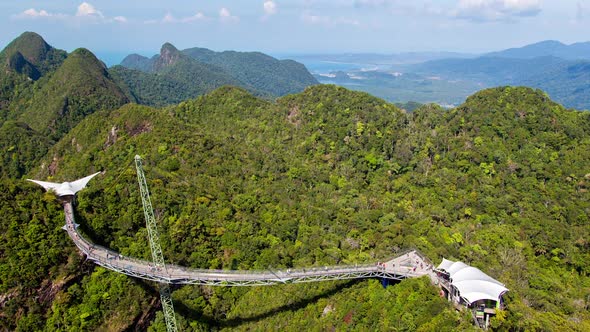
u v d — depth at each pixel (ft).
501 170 463.83
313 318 286.87
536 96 543.39
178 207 354.74
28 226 297.94
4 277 271.49
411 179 476.13
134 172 379.35
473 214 409.28
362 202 426.10
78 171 476.54
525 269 322.55
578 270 344.90
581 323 245.65
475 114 532.32
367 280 293.23
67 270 288.92
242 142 604.08
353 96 630.74
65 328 275.80
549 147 484.33
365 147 536.42
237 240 341.21
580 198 417.69
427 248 321.93
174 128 497.46
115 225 331.57
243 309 314.55
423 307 247.29
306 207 408.26
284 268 312.91
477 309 234.79
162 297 297.53
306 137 588.50
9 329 266.98
